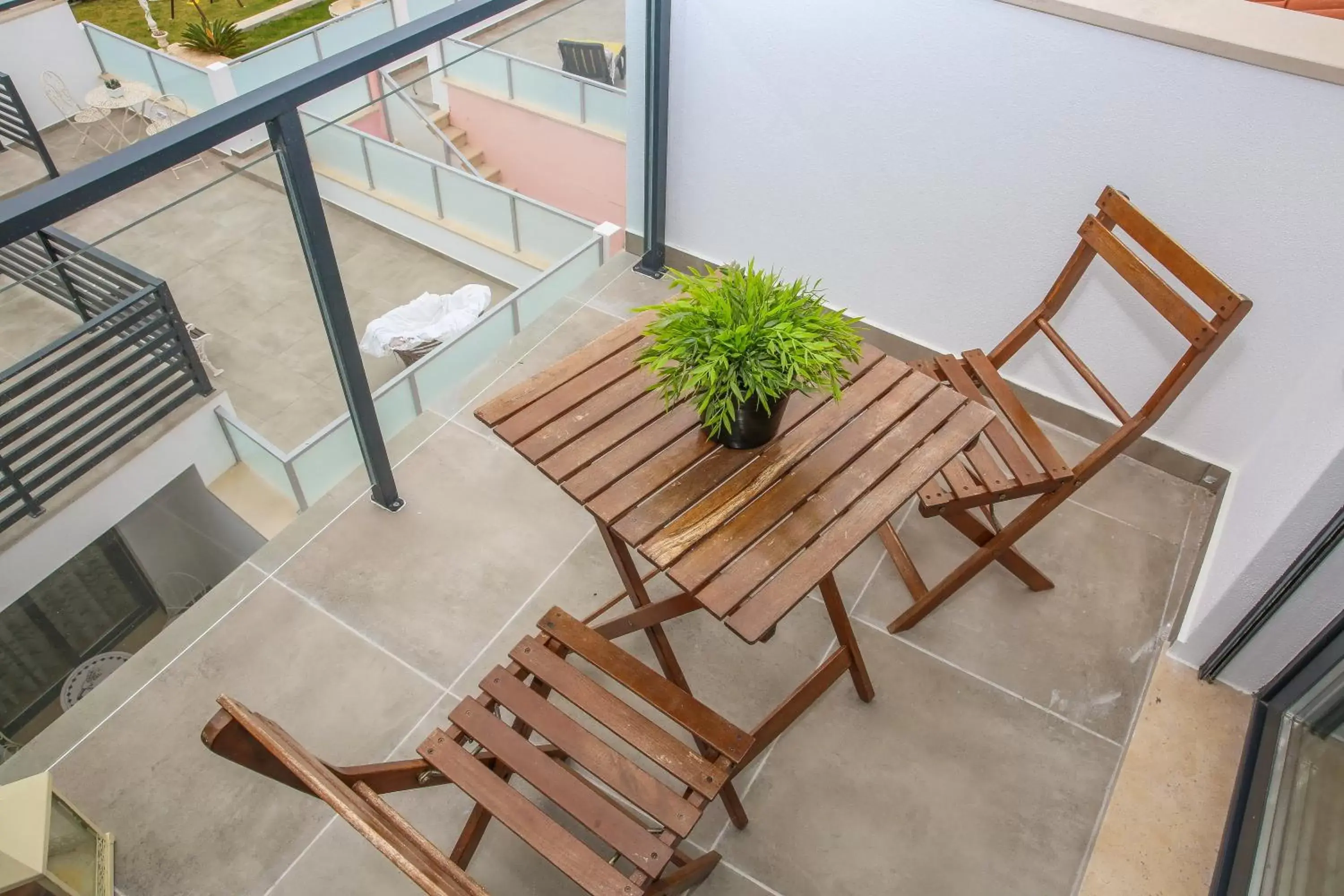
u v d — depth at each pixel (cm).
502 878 175
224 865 174
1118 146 212
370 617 217
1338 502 165
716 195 290
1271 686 197
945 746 197
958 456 204
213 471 236
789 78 249
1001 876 178
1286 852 168
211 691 200
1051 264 241
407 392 257
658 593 227
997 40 212
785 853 180
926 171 244
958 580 209
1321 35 186
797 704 163
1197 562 232
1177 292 224
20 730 246
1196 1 199
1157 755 196
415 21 194
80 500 216
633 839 135
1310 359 214
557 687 153
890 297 277
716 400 143
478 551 232
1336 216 194
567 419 160
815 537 144
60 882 153
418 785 152
